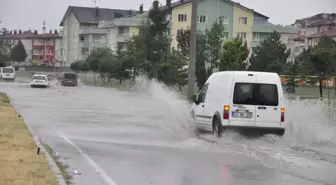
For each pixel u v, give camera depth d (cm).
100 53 7475
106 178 960
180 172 1038
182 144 1477
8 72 7569
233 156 1258
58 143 1464
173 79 4991
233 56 4472
